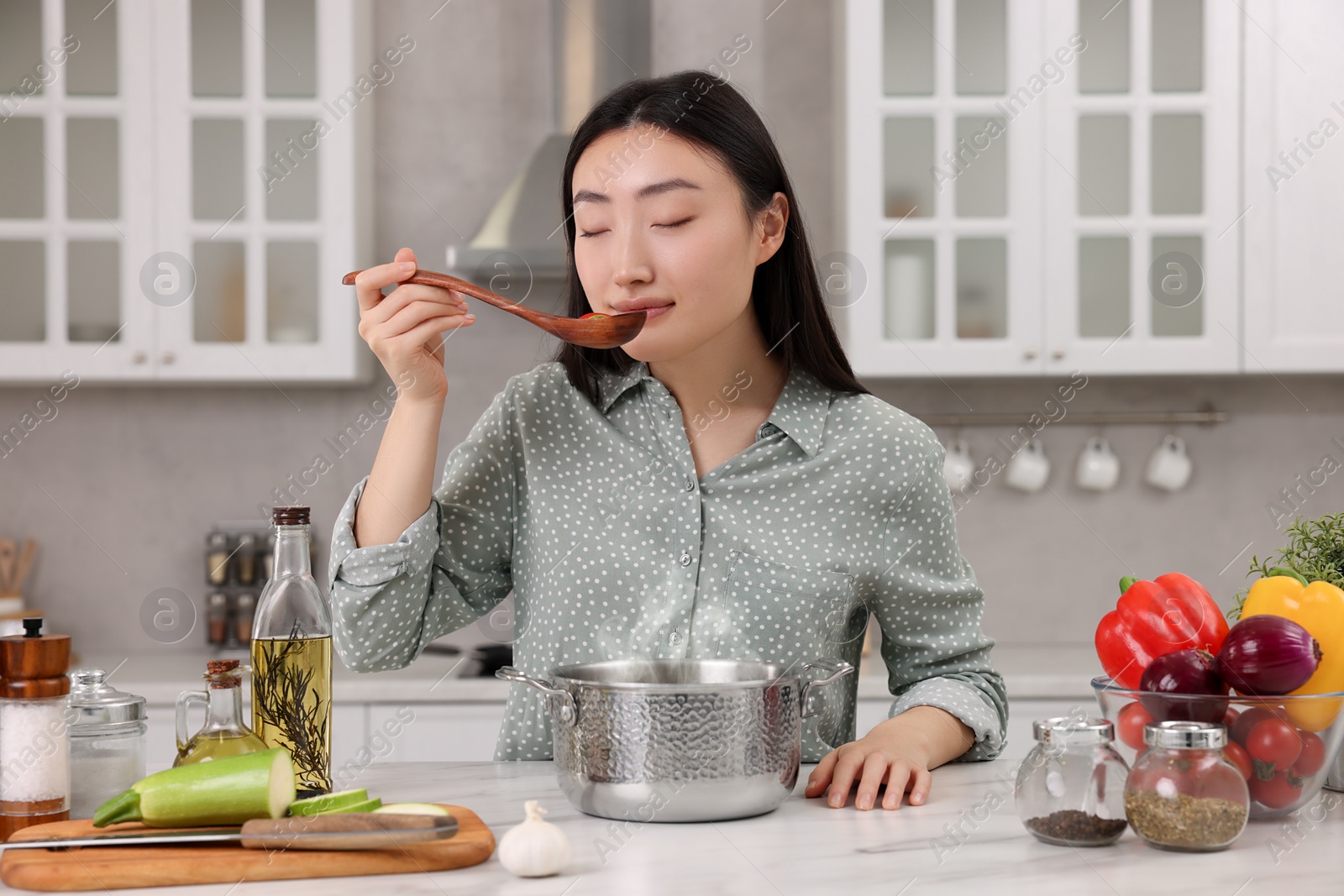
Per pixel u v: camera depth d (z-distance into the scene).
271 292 2.48
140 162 2.45
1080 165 2.47
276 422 2.78
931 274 2.47
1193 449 2.81
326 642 0.87
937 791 0.89
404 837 0.68
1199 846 0.70
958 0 2.48
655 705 0.76
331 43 2.49
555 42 2.68
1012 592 2.80
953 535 1.13
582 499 1.10
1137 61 2.46
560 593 1.08
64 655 0.80
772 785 0.79
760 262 1.06
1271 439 2.80
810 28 2.81
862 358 2.47
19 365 2.43
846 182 2.48
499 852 0.67
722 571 1.07
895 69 2.48
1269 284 2.47
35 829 0.73
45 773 0.78
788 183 1.07
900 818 0.80
